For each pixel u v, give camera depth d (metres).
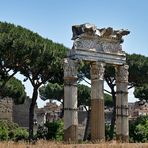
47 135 55.41
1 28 49.41
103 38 43.16
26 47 47.81
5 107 102.00
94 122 42.19
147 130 56.31
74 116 40.88
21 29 51.12
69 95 40.91
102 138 41.88
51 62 51.25
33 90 55.31
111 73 61.75
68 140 40.28
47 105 129.38
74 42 41.50
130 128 57.22
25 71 53.62
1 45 47.03
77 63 41.22
